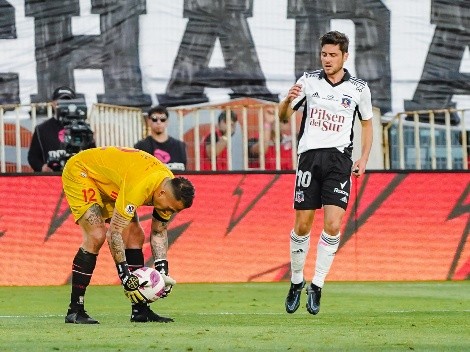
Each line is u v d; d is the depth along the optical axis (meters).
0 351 21.64
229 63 54.09
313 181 30.47
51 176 45.72
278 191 46.62
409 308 34.53
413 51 54.84
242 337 24.28
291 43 54.31
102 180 27.34
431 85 54.91
